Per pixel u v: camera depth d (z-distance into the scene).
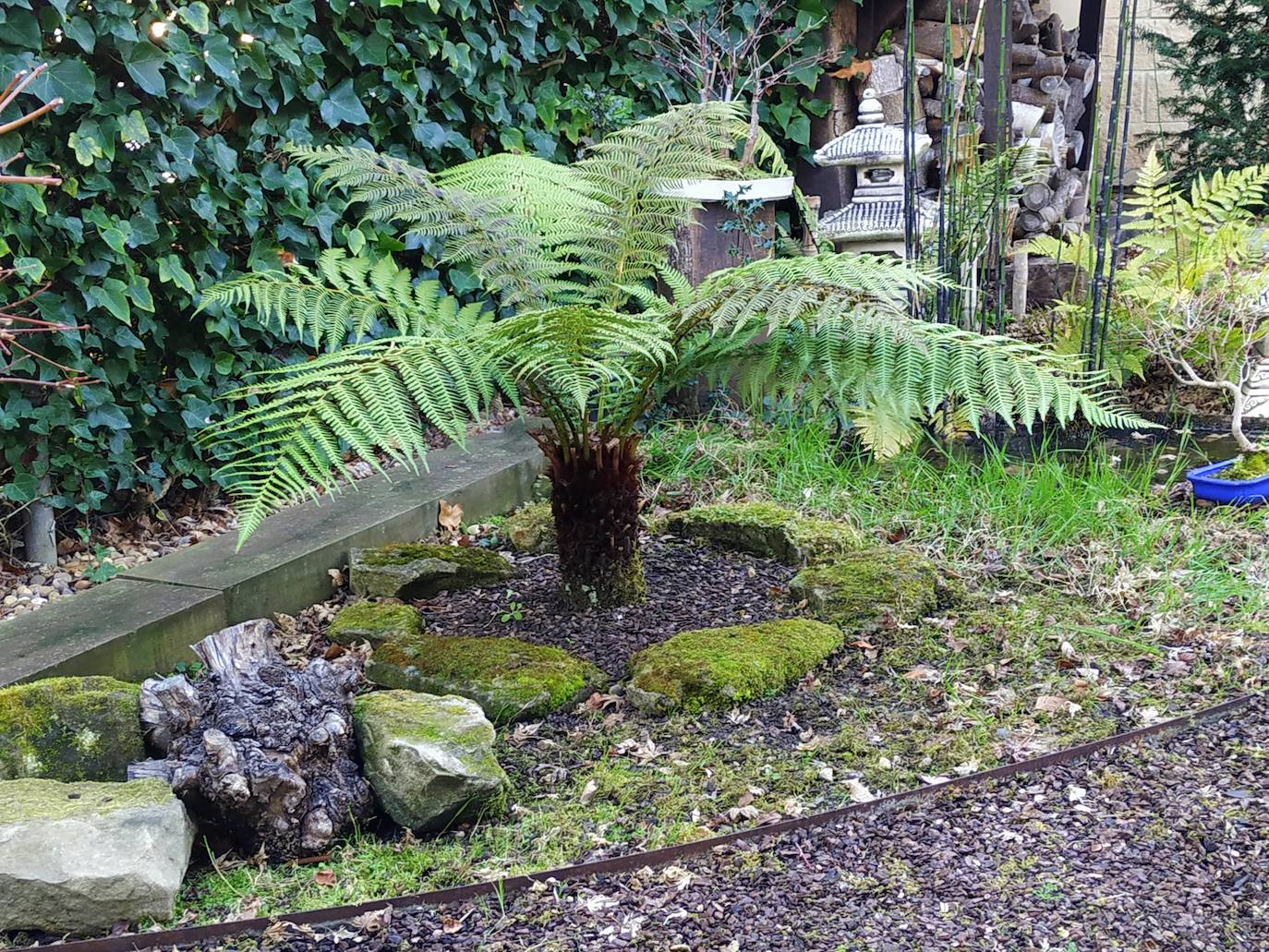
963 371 2.87
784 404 4.73
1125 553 3.77
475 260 3.27
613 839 2.39
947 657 3.15
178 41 3.67
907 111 4.88
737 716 2.85
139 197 3.70
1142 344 5.21
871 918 2.11
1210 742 2.70
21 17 3.28
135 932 2.13
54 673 2.75
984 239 4.97
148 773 2.35
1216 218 5.09
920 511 4.11
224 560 3.51
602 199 3.45
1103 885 2.19
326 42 4.39
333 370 2.64
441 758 2.41
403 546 3.74
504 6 5.07
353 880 2.30
